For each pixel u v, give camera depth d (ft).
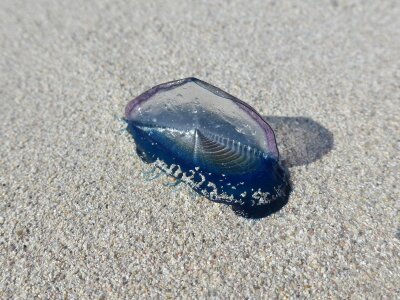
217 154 0.37
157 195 0.39
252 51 0.53
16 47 0.57
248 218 0.37
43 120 0.47
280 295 0.33
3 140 0.45
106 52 0.55
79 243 0.37
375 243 0.35
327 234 0.36
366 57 0.52
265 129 0.38
